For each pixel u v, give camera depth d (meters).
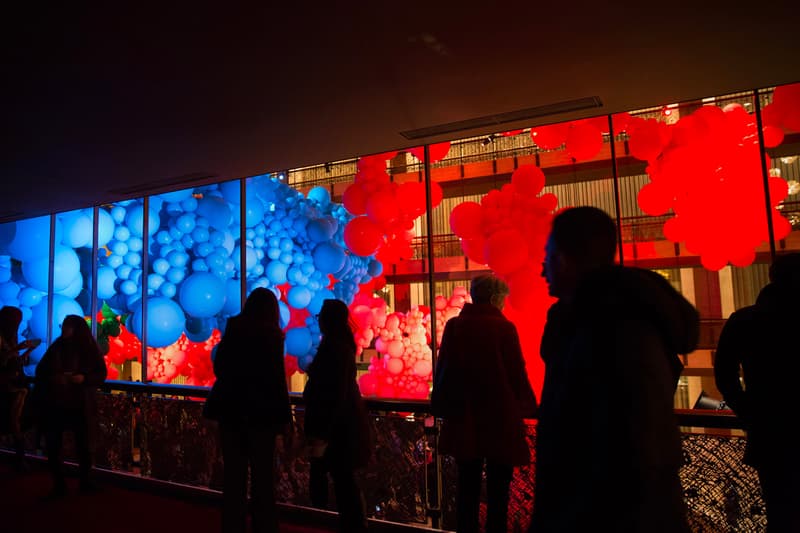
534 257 3.86
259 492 2.95
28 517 3.96
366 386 4.67
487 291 2.78
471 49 2.36
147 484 4.59
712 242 3.82
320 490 3.02
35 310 6.01
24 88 2.66
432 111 3.13
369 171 4.25
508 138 5.14
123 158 3.90
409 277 5.02
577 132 3.82
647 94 2.96
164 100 2.86
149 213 5.18
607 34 2.26
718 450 2.76
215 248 4.86
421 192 4.19
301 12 2.01
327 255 4.76
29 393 5.21
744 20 2.16
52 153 3.74
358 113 3.13
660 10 2.07
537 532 1.11
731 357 2.12
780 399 1.94
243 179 4.71
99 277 5.36
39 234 5.95
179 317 4.91
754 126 3.69
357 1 1.94
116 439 4.91
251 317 3.09
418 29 2.16
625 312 1.07
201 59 2.39
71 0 1.88
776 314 2.00
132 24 2.07
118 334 5.56
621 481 0.98
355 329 3.11
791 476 1.89
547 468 1.12
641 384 1.01
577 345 1.10
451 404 2.69
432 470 3.48
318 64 2.47
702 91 2.94
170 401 4.60
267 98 2.87
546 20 2.12
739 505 2.69
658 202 3.95
